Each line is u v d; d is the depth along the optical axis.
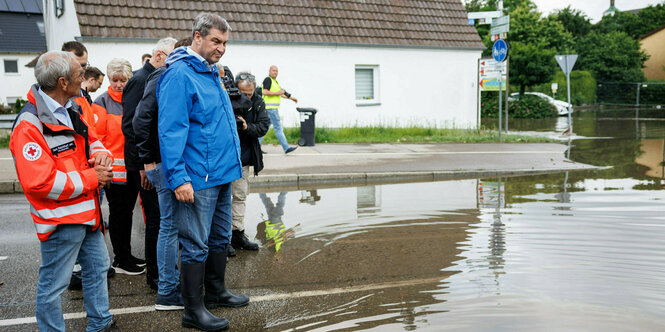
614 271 4.65
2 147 12.71
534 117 29.08
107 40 14.31
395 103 18.38
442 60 18.89
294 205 7.64
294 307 4.03
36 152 3.04
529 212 6.98
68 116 3.29
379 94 18.14
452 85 19.17
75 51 4.86
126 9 14.91
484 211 7.10
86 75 4.91
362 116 17.89
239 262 5.16
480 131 17.38
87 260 3.53
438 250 5.37
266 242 5.80
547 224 6.32
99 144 3.49
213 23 3.70
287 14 16.88
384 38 17.88
